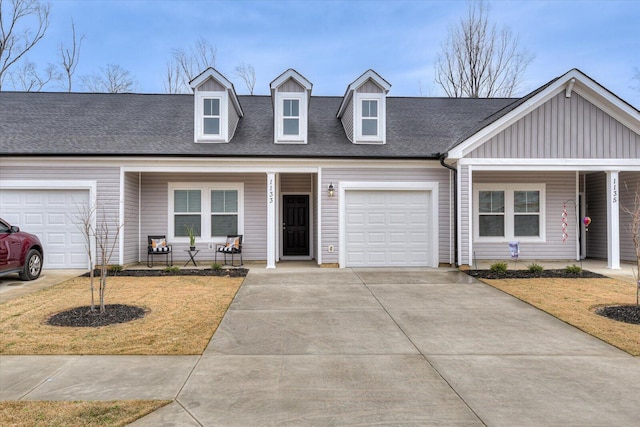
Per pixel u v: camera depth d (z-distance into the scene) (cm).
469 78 2834
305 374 433
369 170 1191
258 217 1314
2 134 1194
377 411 352
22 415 336
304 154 1157
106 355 482
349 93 1282
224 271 1092
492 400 374
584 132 1162
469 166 1145
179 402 366
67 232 1138
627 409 359
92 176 1134
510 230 1358
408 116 1491
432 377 427
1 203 1124
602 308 715
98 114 1373
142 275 1038
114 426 321
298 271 1113
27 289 856
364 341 543
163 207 1288
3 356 475
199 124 1227
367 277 1022
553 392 392
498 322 637
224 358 478
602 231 1399
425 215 1216
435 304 750
